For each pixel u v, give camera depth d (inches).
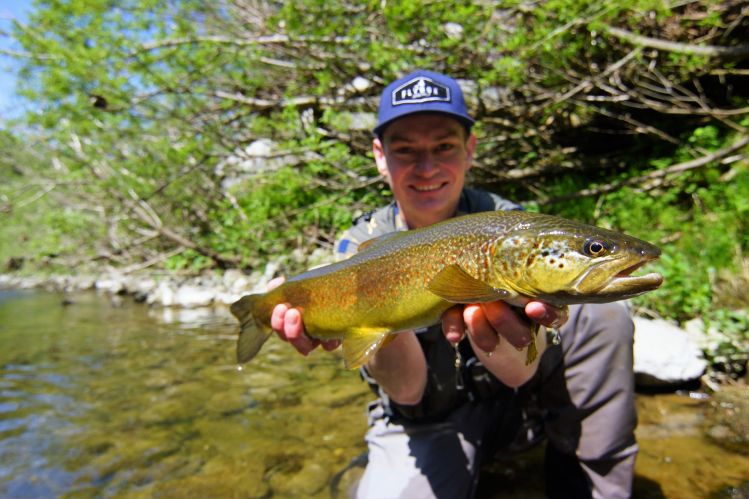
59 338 85.3
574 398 32.5
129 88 91.0
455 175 36.2
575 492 33.4
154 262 134.0
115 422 48.8
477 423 34.2
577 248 22.7
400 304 26.9
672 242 77.0
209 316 100.0
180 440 44.7
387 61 80.7
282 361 66.8
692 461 37.0
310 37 86.7
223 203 116.9
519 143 106.5
